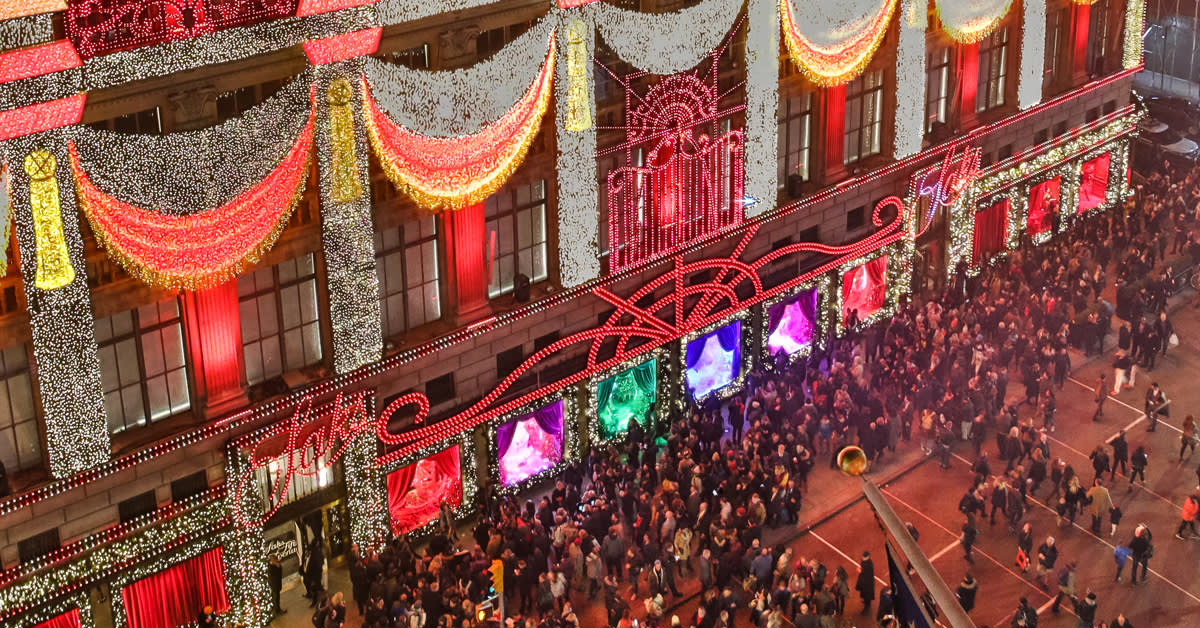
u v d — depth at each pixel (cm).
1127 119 6681
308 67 3844
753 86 4941
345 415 4269
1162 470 5053
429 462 4566
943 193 5875
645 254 4906
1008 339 5391
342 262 4116
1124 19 6462
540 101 4397
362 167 4041
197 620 4141
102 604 3953
